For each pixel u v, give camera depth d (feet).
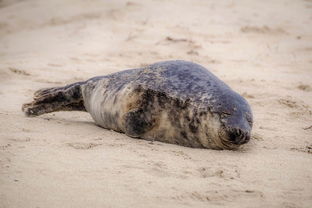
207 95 65.36
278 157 61.26
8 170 52.26
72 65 127.24
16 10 227.81
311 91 104.73
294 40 157.07
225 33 163.43
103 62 130.52
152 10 195.31
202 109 64.28
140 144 65.62
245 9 203.21
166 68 72.64
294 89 106.01
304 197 48.26
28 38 171.53
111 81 76.95
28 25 196.54
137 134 69.10
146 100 69.10
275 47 148.15
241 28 168.86
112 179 50.98
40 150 60.08
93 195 46.62
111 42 152.76
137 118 68.85
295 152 63.98
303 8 209.46
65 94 82.33
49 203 44.42
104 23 179.22
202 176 53.26
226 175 53.72
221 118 62.80
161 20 178.91
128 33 162.30
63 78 113.91
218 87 66.69
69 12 204.85
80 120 82.38
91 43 152.66
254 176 53.93
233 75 118.01
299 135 72.95
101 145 63.77
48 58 136.26
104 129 75.10
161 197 46.85
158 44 147.43
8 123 73.97
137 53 139.03
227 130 61.77
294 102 93.09
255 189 49.80
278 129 76.18
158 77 71.00
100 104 76.02
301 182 52.47
